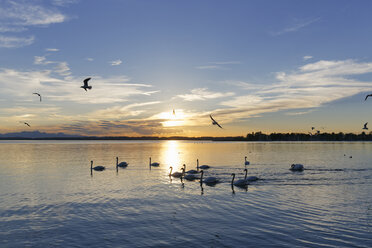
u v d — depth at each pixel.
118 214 27.03
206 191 37.38
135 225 23.91
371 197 33.12
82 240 20.80
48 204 30.83
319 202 30.94
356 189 37.91
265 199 32.53
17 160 85.31
